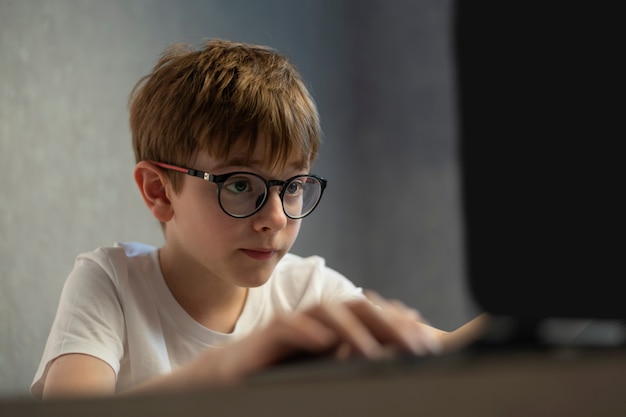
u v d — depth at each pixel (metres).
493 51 0.25
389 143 2.84
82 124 1.89
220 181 0.98
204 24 2.24
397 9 2.82
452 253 2.70
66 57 1.86
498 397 0.18
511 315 0.24
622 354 0.19
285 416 0.18
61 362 0.94
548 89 0.23
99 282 1.06
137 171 1.09
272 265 1.01
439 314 2.72
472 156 0.24
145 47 2.05
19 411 0.21
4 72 1.74
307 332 0.26
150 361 1.04
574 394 0.18
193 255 1.03
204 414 0.19
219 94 1.02
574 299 0.22
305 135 1.04
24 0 1.78
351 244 2.82
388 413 0.18
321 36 2.74
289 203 1.00
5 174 1.73
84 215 1.88
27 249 1.76
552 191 0.23
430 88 2.75
